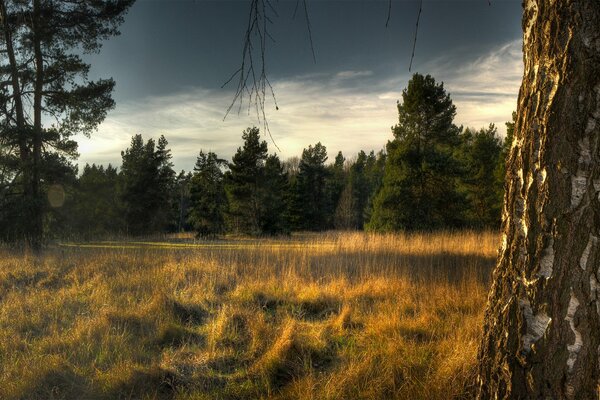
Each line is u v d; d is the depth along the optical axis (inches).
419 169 851.4
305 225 1847.9
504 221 98.7
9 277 339.9
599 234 81.4
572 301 82.8
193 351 179.5
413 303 240.4
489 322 100.3
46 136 657.6
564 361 83.3
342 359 163.9
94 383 149.3
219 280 315.3
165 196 1658.5
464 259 408.5
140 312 224.1
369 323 201.8
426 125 869.8
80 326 199.5
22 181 647.1
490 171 1103.0
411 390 133.9
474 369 110.2
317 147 2139.5
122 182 1616.6
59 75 675.4
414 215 844.0
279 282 312.5
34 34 608.7
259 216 1440.7
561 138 84.4
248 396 143.2
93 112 693.9
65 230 701.9
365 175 2349.9
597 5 82.4
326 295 270.2
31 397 141.3
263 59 114.3
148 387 146.3
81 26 659.4
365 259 393.1
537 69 90.7
